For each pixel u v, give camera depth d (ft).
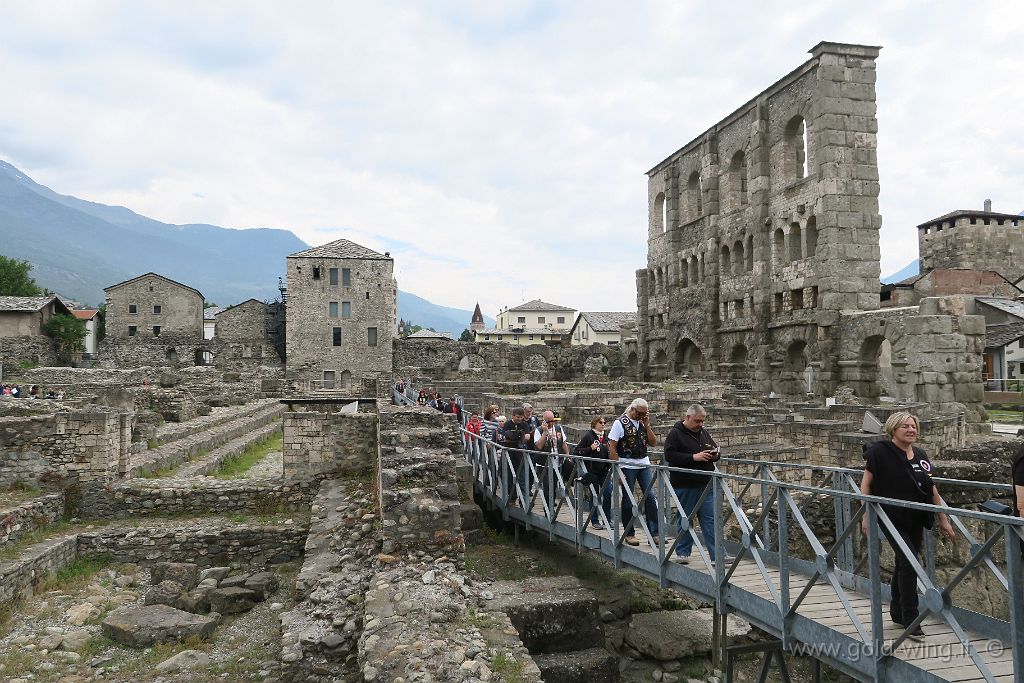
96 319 284.00
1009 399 142.10
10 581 35.83
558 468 36.32
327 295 217.77
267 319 249.96
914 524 19.85
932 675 17.02
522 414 46.14
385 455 37.40
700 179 164.86
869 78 120.06
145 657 30.60
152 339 244.63
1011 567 14.99
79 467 49.11
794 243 131.13
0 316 211.82
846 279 117.70
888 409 71.61
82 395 100.12
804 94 124.98
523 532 43.62
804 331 124.36
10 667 29.12
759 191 137.39
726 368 149.89
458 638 24.85
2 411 67.87
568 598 31.24
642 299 191.42
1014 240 220.84
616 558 30.55
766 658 30.83
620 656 32.50
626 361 208.95
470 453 54.75
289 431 52.95
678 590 27.04
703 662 32.81
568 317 442.91
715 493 24.95
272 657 30.45
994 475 46.62
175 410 89.92
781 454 55.83
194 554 44.62
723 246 152.25
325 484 51.34
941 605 16.33
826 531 44.24
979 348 93.20
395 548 32.89
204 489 50.44
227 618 35.60
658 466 27.99
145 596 37.35
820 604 22.48
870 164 119.55
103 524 47.34
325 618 29.84
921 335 93.45
